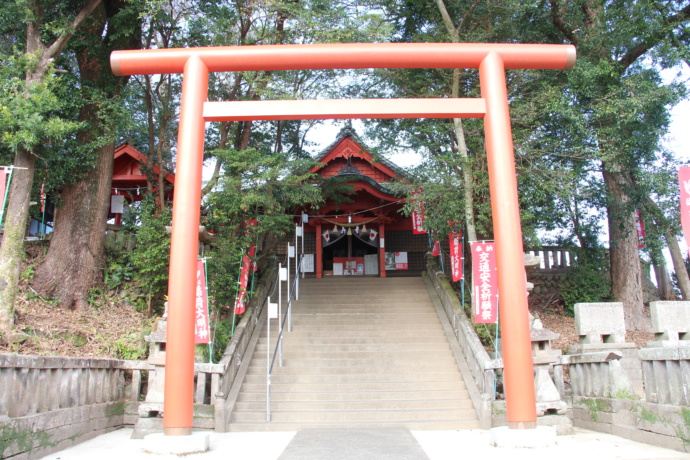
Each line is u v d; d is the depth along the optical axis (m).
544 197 10.76
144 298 11.10
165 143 17.14
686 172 7.40
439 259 15.45
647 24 10.93
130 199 15.72
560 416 6.98
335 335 10.98
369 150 12.68
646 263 15.83
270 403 8.30
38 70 8.91
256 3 10.84
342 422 7.77
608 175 13.29
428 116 6.63
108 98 11.46
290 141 15.92
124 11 10.58
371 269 17.78
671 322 7.98
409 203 11.75
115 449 5.83
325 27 10.45
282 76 11.03
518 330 5.84
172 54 6.59
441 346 10.35
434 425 7.59
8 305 8.38
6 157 9.14
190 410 5.69
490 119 6.43
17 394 5.02
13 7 9.36
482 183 10.60
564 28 12.77
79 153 10.77
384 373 9.35
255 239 12.00
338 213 16.66
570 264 14.29
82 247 10.83
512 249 6.02
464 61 6.64
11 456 4.73
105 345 9.23
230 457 5.34
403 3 13.43
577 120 10.63
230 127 13.17
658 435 5.71
